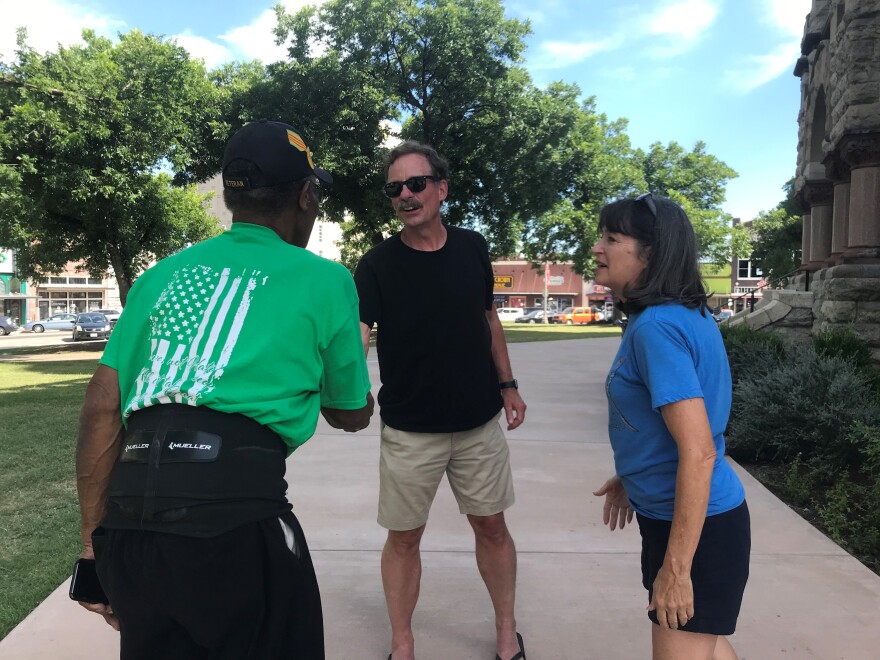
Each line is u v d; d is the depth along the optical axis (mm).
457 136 24766
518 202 24766
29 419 7379
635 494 1712
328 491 4484
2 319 39688
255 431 1385
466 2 22953
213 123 20688
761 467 5047
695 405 1496
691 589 1489
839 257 8648
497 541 2492
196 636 1360
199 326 1426
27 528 3867
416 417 2365
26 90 17422
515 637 2504
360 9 21625
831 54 8734
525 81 24234
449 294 2299
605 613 2826
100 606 1626
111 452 1502
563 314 53406
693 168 39969
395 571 2447
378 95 21141
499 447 2479
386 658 2516
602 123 36344
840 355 6246
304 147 1628
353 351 1563
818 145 10930
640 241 1655
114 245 22375
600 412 7375
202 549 1304
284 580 1404
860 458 4547
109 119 18016
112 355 1500
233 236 1546
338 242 33094
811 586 3014
